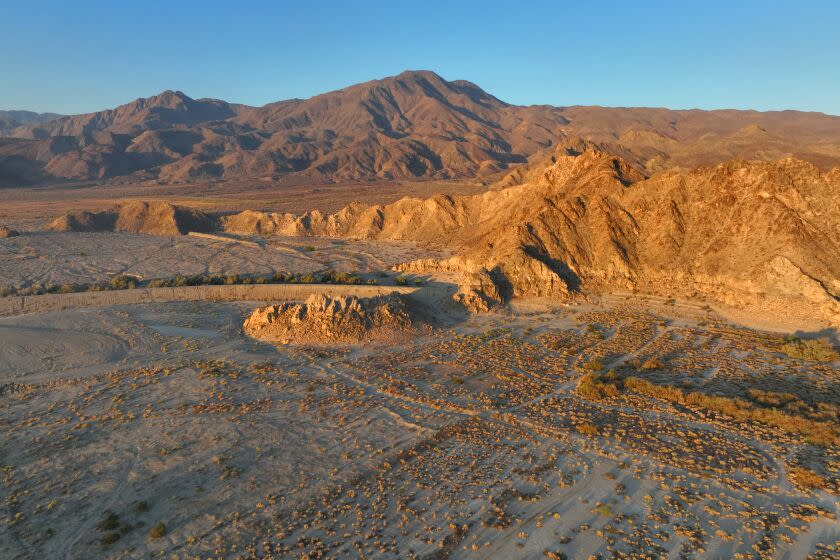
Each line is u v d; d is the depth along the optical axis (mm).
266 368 56281
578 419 44062
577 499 33094
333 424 43875
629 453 38406
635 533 29828
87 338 64875
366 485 35125
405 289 85500
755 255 76125
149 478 35969
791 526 30172
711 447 38906
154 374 54688
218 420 44281
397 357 60219
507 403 47688
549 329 70062
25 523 31328
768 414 42875
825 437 39156
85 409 46531
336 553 28672
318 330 66375
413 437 41625
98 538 30094
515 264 86312
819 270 69875
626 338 65375
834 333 62906
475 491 34188
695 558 27812
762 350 59594
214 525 31234
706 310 74562
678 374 53906
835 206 75188
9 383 52312
